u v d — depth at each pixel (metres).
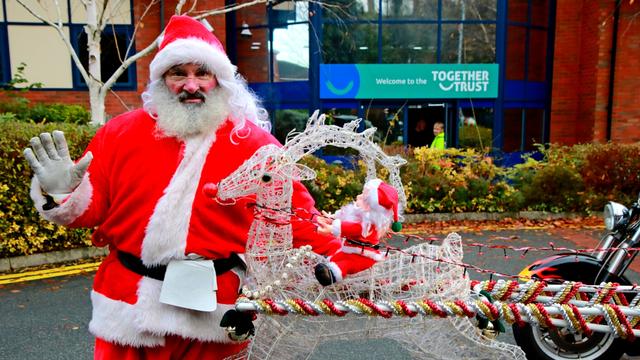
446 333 2.46
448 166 9.30
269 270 2.34
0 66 12.12
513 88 13.83
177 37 2.31
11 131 6.03
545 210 9.23
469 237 7.74
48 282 5.63
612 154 9.29
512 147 14.20
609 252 3.57
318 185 8.49
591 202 9.20
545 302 2.75
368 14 13.23
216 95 2.31
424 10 13.30
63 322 4.52
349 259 2.32
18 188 6.03
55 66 12.25
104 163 2.29
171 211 2.17
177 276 2.17
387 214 2.32
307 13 12.84
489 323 2.46
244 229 2.34
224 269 2.28
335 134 2.30
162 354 2.24
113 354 2.25
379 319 2.39
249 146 2.34
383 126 13.34
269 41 13.52
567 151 10.37
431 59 13.44
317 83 13.00
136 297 2.19
